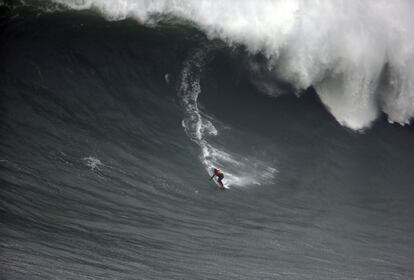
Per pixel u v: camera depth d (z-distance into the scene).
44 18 88.88
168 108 86.94
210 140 85.06
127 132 80.19
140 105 85.06
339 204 82.50
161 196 72.06
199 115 88.50
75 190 67.44
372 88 108.00
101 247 58.72
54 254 55.09
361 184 89.44
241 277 59.38
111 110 82.06
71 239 58.66
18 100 77.12
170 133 83.12
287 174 85.31
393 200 87.38
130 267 56.28
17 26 86.06
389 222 80.94
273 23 101.25
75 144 74.50
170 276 56.41
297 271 63.16
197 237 65.88
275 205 77.19
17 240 55.94
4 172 65.81
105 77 86.00
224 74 95.81
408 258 71.88
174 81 91.06
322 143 95.38
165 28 96.19
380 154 98.62
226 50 97.88
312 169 88.56
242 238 67.94
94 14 92.69
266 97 97.19
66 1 92.06
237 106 93.56
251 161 84.81
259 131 91.44
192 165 79.06
